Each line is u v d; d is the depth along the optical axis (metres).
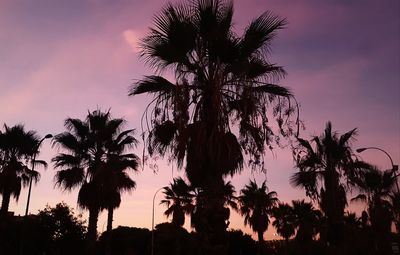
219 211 11.06
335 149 28.44
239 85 12.05
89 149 31.08
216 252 10.73
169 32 12.30
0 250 31.77
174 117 11.66
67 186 29.23
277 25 12.44
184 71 12.65
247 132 12.10
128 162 32.12
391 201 35.72
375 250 35.66
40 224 34.41
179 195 49.16
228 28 12.42
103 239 48.03
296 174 28.89
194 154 11.69
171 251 47.78
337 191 28.05
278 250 54.16
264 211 52.41
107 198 29.88
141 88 13.08
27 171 34.94
